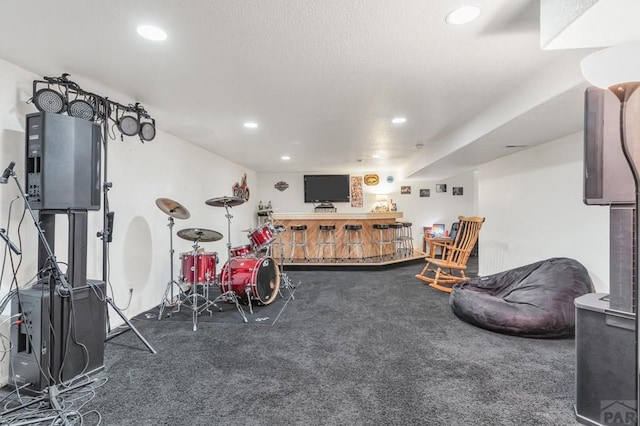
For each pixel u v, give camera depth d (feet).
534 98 7.63
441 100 9.54
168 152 13.19
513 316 8.96
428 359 7.71
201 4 4.94
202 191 16.33
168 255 13.07
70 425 5.42
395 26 5.63
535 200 12.37
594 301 5.56
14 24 5.46
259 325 10.16
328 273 18.84
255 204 26.02
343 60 6.95
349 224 21.48
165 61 6.93
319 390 6.40
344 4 4.98
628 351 4.97
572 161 10.48
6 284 6.83
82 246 7.07
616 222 5.20
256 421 5.47
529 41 6.15
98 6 4.97
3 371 6.70
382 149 17.17
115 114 9.95
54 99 7.39
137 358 7.86
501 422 5.39
